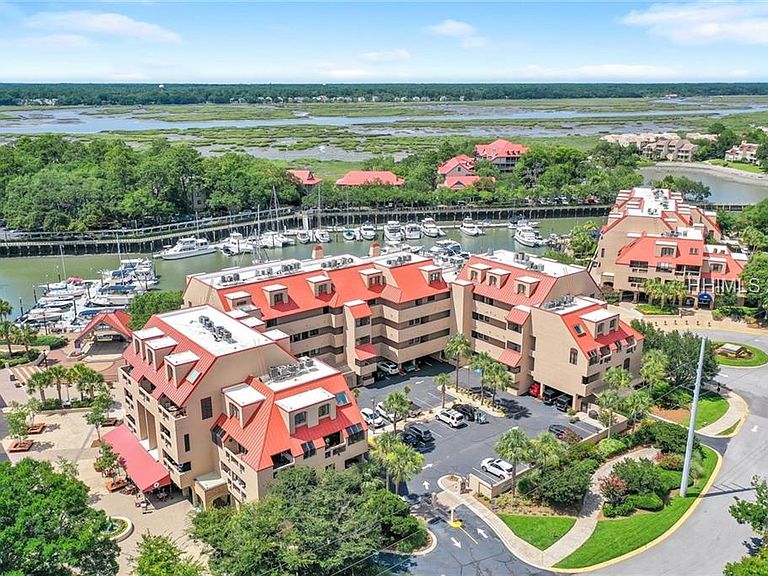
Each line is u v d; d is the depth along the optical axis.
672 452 89.62
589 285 118.19
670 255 154.12
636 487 79.88
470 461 89.50
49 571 55.41
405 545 71.31
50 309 156.62
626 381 94.19
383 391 110.62
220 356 79.12
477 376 117.00
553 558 70.31
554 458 79.00
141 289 171.50
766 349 128.62
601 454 89.50
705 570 68.50
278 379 82.06
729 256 155.50
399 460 73.88
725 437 95.94
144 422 87.75
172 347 84.88
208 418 79.44
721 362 121.31
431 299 117.81
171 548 61.44
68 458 90.56
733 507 71.44
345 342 113.12
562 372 103.75
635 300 159.25
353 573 65.94
